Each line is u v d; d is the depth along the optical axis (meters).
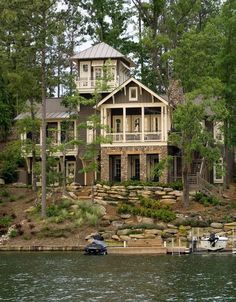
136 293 28.31
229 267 36.62
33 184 60.94
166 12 62.47
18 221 52.91
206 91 51.97
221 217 50.91
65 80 57.66
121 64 67.75
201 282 31.11
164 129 60.06
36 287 30.20
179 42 61.47
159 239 47.12
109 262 39.75
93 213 52.12
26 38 55.22
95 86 60.81
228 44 55.91
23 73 55.53
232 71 56.41
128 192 56.50
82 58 66.50
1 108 70.31
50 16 55.53
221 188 58.56
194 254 44.47
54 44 56.75
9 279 32.75
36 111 61.41
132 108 62.22
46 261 40.53
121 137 60.81
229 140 56.81
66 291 29.03
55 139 67.12
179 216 51.50
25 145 59.56
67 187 58.94
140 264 38.53
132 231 48.69
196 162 61.41
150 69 78.06
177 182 57.53
